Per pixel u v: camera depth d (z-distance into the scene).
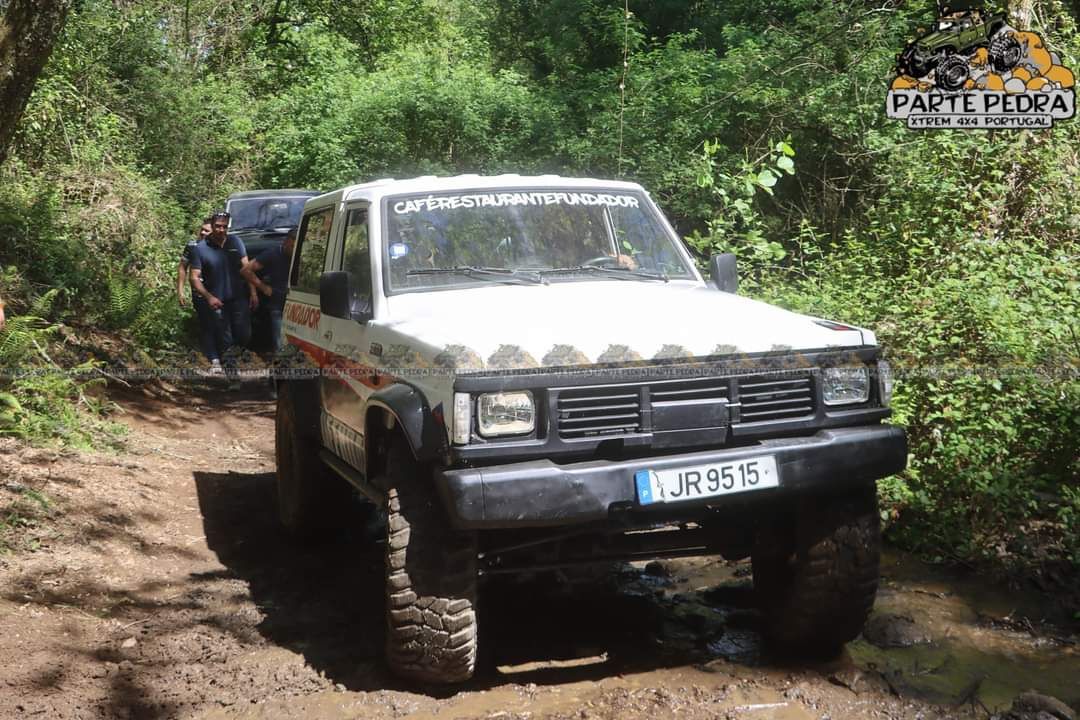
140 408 9.20
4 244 10.52
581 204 5.10
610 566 5.29
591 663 4.10
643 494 3.55
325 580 5.24
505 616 4.64
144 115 18.02
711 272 5.09
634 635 4.38
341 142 18.66
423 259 4.70
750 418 3.79
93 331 10.53
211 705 3.79
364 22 29.44
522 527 3.54
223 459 7.95
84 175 13.68
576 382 3.59
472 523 3.43
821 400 3.88
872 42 12.75
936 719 3.56
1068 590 4.72
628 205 5.23
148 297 11.41
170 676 4.02
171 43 21.47
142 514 6.09
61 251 11.08
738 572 5.16
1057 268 7.07
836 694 3.75
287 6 27.47
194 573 5.33
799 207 12.95
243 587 5.13
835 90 12.77
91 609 4.68
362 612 4.74
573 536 3.94
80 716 3.65
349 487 5.78
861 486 4.02
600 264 4.90
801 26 14.03
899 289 7.55
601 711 3.64
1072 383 5.69
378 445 4.30
